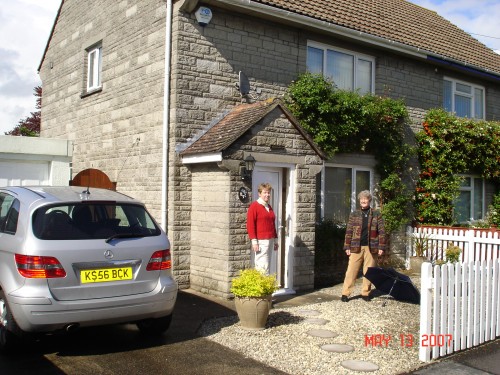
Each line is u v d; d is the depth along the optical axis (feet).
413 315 25.00
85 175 37.52
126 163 35.32
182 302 26.94
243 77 32.76
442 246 39.06
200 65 31.40
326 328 22.35
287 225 30.27
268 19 34.17
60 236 17.67
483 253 36.29
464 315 20.53
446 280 19.79
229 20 32.63
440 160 42.75
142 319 18.94
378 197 39.78
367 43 39.09
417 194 42.78
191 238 30.66
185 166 30.68
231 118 30.50
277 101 29.07
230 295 27.48
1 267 18.10
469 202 48.80
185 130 30.76
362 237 27.94
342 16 39.91
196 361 18.11
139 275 18.72
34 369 16.99
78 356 18.39
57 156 37.06
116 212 19.65
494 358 19.48
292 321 23.36
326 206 37.01
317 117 34.65
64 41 46.62
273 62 34.60
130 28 35.65
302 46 36.19
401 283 25.99
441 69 46.11
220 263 28.04
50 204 18.25
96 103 39.99
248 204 28.12
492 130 46.52
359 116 35.96
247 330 21.68
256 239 25.58
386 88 41.39
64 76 46.24
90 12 41.65
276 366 17.81
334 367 17.83
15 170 35.96
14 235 17.99
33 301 16.69
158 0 32.48
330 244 34.94
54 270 17.08
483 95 51.55
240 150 27.71
